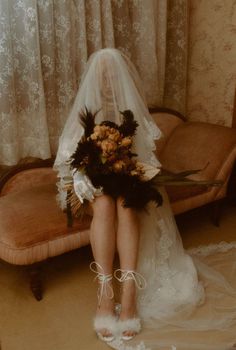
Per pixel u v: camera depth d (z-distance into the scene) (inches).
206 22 126.1
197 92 134.6
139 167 77.9
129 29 111.6
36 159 105.3
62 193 85.1
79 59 103.0
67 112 103.1
